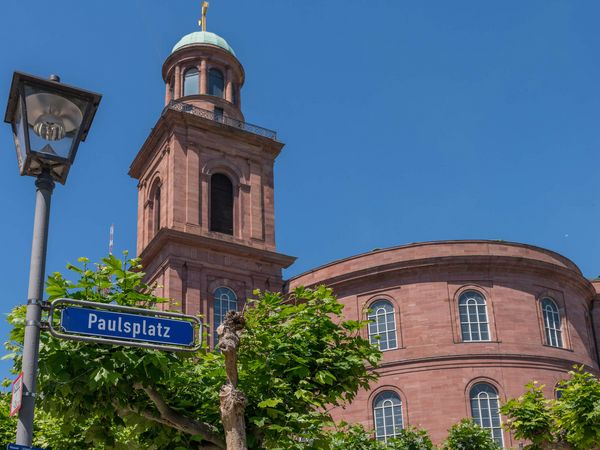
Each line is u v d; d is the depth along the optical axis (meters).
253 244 47.47
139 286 14.34
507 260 43.94
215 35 56.62
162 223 47.06
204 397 15.52
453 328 42.84
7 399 23.56
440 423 41.00
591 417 20.59
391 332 43.97
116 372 12.53
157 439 15.43
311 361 15.75
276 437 14.66
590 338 47.28
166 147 48.44
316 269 47.25
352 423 42.56
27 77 8.34
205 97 52.38
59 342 12.56
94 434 14.83
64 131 8.52
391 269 44.44
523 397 24.03
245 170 49.50
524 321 43.41
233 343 11.95
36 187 8.59
